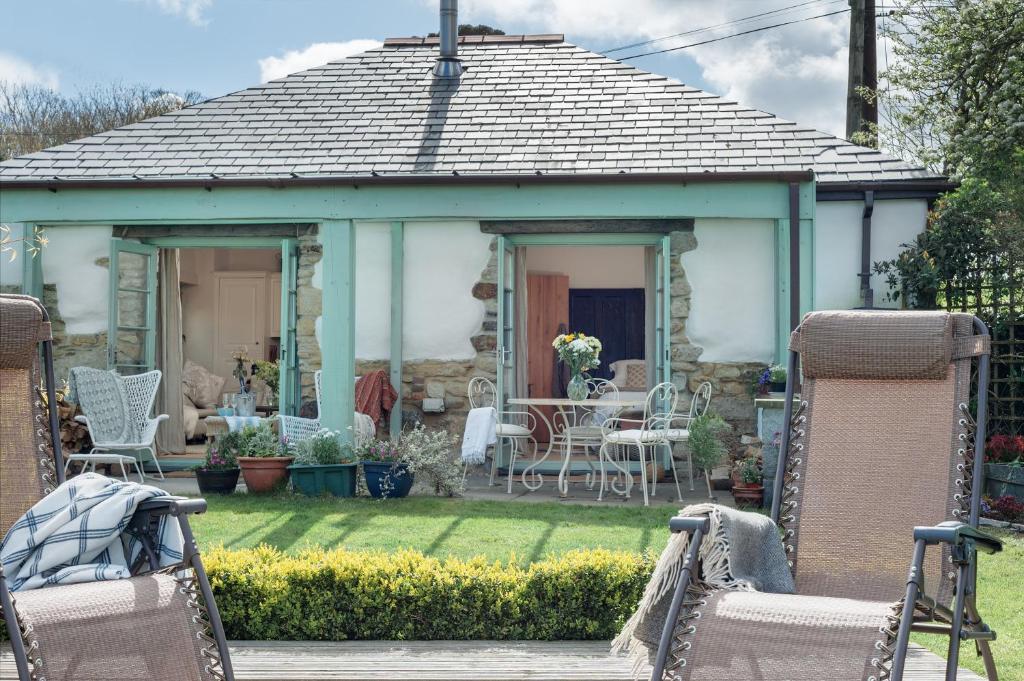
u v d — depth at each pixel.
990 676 2.88
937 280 8.34
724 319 9.25
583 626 3.95
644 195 8.89
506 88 10.90
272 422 9.62
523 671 3.43
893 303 9.16
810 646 2.50
